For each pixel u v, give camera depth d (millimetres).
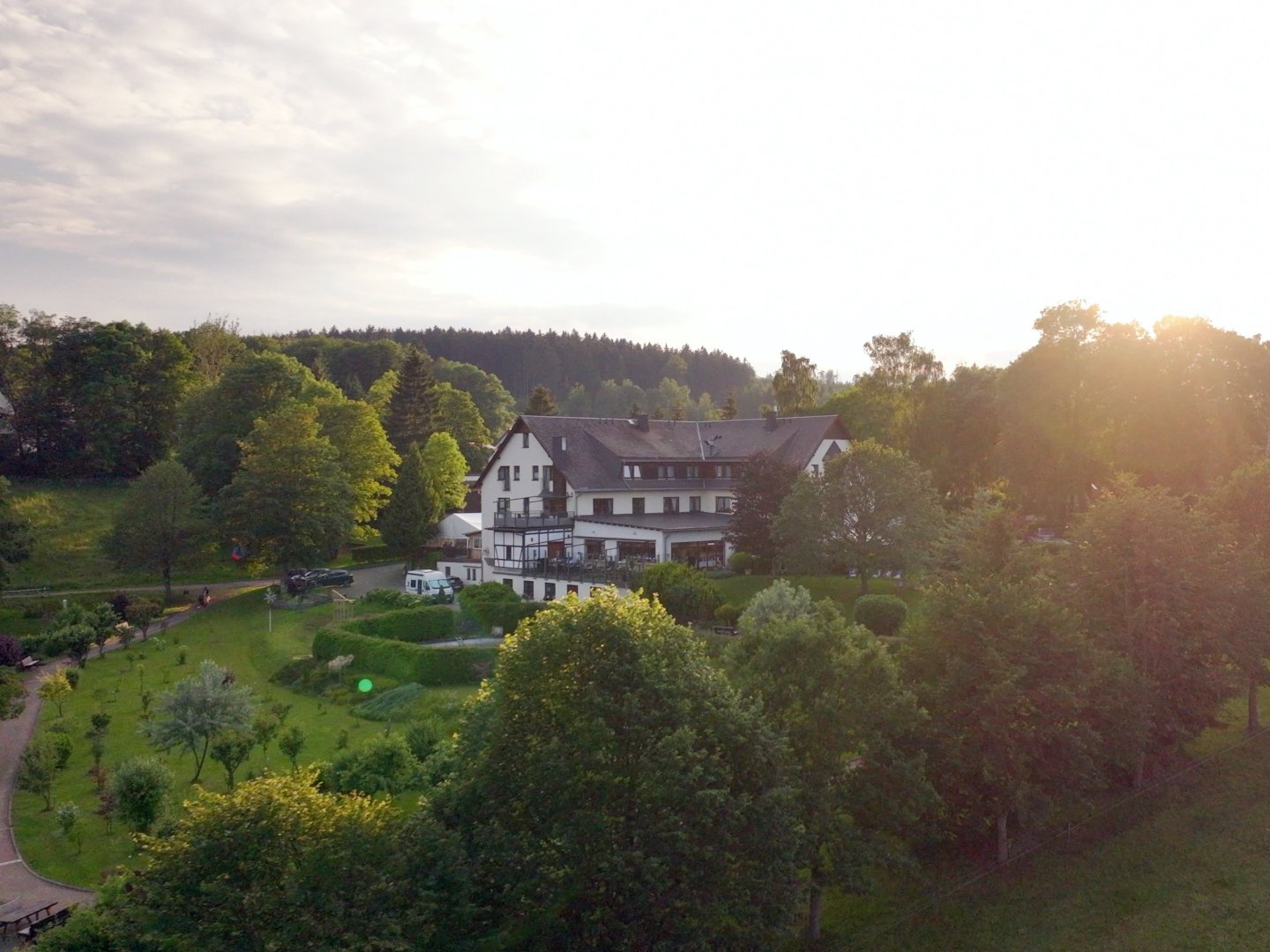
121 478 87188
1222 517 40406
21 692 38125
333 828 15250
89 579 67625
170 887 14477
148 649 51781
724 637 40688
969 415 74875
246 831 14828
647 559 56969
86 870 25297
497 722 18016
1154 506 31484
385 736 30531
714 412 164625
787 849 17812
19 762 34281
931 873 25312
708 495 67938
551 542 61812
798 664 21359
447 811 17141
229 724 30938
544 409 115500
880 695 21641
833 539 47219
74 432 85500
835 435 68438
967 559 28922
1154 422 61250
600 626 18594
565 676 18375
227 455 76875
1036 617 24781
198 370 105062
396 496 75000
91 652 51406
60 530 74375
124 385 84938
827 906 23984
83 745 35906
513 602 50594
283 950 13211
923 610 26438
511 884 16156
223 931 13883
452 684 42312
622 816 17062
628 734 17328
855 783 21516
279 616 57250
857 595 49344
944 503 71438
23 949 18062
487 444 119188
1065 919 23359
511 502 67188
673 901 16844
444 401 114312
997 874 25281
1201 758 33188
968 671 23828
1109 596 30984
